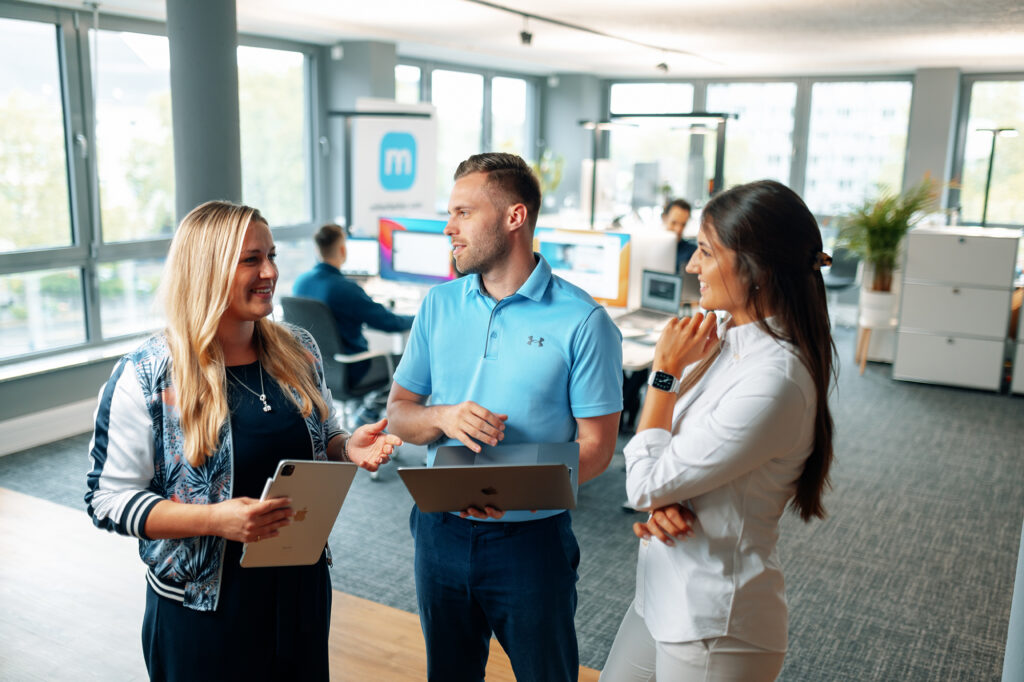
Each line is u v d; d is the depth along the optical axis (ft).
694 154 33.09
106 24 17.35
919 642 9.17
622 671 4.90
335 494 4.61
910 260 19.75
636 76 34.24
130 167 18.29
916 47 23.56
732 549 4.27
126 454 4.54
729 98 32.50
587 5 17.88
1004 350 19.29
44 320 16.65
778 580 4.39
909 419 17.62
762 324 4.21
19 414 15.20
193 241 4.56
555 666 5.42
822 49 24.77
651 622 4.54
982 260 19.02
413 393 5.85
